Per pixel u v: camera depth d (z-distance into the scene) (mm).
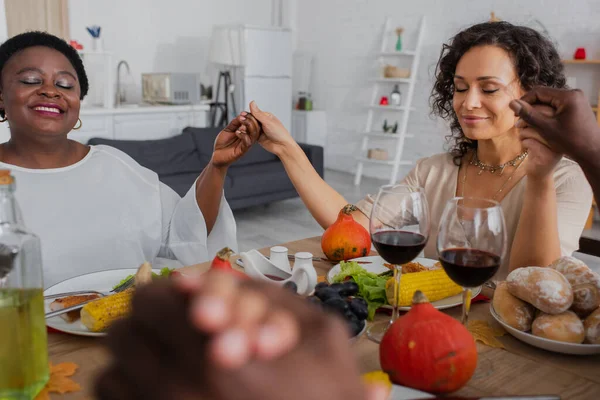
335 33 6922
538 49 1295
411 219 859
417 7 5996
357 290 893
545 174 1025
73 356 791
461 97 1351
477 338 854
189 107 5281
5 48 1306
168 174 4508
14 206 644
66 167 1408
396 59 6305
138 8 5973
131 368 242
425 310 672
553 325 811
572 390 714
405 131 6145
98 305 846
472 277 769
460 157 1518
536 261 1079
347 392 242
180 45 6395
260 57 6113
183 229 1504
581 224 1277
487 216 771
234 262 1217
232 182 4398
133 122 4906
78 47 4633
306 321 253
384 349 671
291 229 4344
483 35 1309
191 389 232
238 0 6863
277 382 230
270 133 1366
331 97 7129
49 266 1362
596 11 4691
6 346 622
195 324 240
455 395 687
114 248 1449
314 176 1430
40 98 1293
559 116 817
